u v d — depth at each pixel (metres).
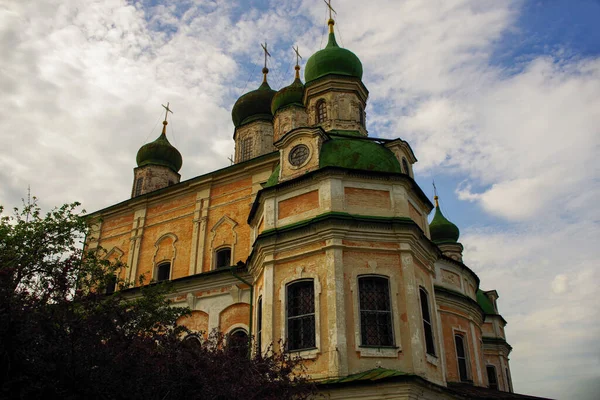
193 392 11.56
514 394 26.16
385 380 16.20
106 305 13.11
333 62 28.36
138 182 40.00
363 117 28.61
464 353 29.12
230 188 31.55
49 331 11.09
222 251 30.22
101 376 10.96
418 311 19.02
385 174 20.84
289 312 19.50
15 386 10.76
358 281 19.02
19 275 16.72
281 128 33.22
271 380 12.67
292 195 21.30
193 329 25.33
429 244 21.67
